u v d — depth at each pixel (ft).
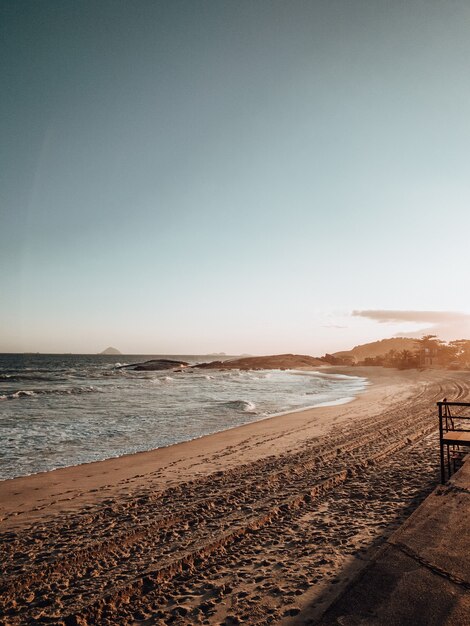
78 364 378.12
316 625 7.98
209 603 11.75
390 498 20.42
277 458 32.45
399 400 78.74
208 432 48.60
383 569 9.80
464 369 241.14
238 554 15.14
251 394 102.89
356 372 287.48
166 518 19.65
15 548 16.98
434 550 10.64
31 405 75.20
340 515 18.60
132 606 11.92
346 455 31.68
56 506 23.07
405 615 7.98
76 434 47.42
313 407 74.18
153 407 73.05
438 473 24.34
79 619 11.31
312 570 13.20
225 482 25.93
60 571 14.55
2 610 12.09
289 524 17.98
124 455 36.91
